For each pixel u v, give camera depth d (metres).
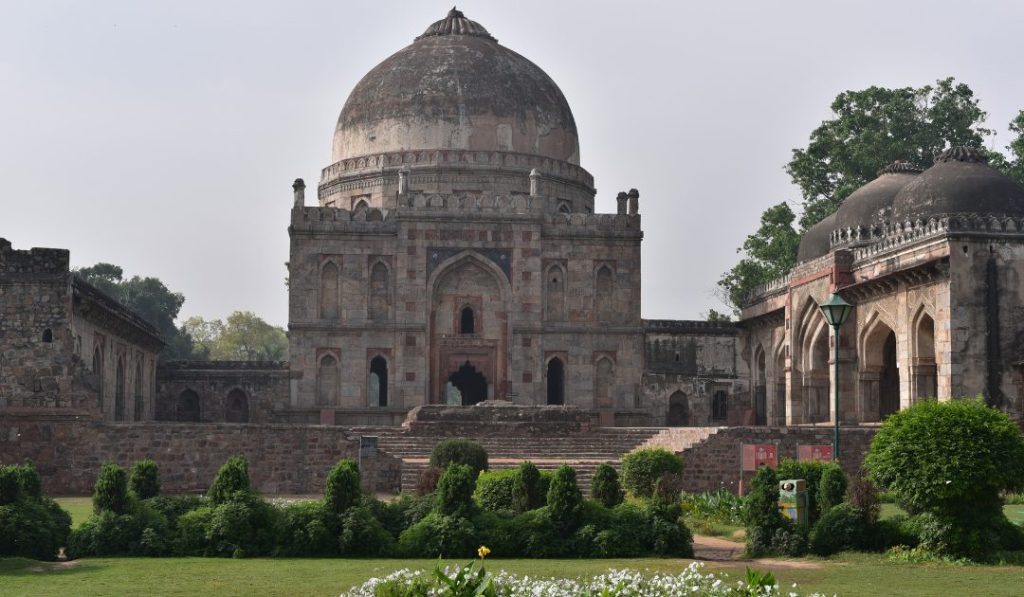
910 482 16.86
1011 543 17.11
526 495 18.19
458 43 46.59
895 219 33.97
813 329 37.38
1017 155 46.50
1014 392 29.73
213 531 16.89
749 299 43.94
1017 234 30.09
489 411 32.66
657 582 11.97
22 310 29.70
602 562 16.30
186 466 28.45
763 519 17.39
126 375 39.09
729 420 44.28
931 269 30.62
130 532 16.94
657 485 20.30
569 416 32.69
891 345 36.47
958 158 33.84
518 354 40.78
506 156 44.28
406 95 44.88
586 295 41.38
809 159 50.16
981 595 13.53
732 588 11.69
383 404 43.59
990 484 16.52
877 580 14.68
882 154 48.22
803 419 37.78
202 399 45.03
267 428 28.41
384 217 41.00
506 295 40.88
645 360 45.59
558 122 46.12
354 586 13.40
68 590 13.69
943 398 29.89
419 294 40.56
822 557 16.92
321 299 40.59
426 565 15.84
